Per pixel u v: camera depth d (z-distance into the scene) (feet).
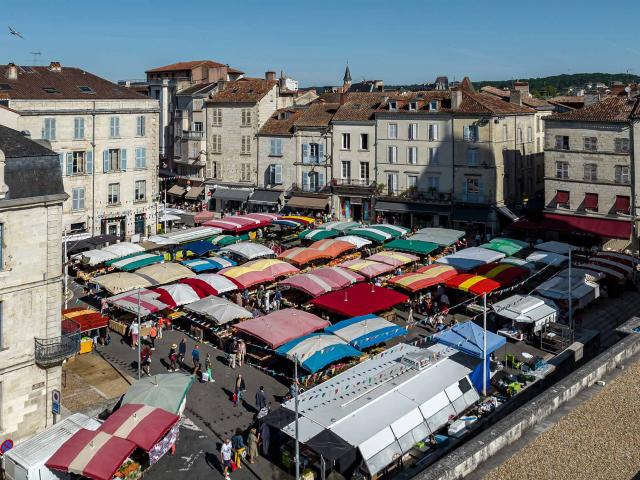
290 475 90.99
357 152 254.27
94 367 123.24
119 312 147.95
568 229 205.98
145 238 212.02
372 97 262.67
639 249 200.64
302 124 264.31
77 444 82.89
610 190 203.72
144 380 99.91
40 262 96.68
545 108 272.72
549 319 132.36
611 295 167.12
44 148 99.55
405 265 180.14
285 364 125.80
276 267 160.97
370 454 86.02
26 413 97.25
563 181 213.05
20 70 215.72
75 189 210.59
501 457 77.61
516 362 123.03
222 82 296.30
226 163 286.05
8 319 94.12
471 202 230.27
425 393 98.37
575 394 94.27
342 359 121.70
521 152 248.52
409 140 242.17
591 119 204.03
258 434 99.19
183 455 95.25
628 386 96.94
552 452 78.74
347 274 155.53
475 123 227.20
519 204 243.19
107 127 217.56
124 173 223.92
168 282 152.05
